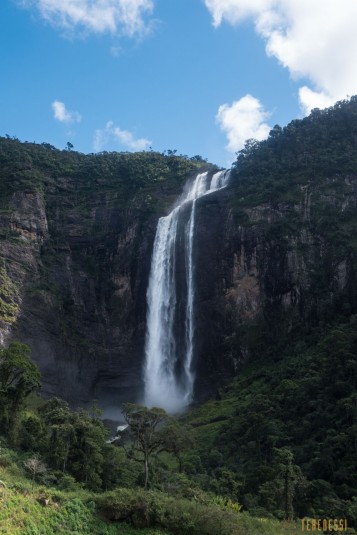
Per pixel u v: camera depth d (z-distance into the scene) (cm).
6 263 6438
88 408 6406
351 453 3319
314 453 3484
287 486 2978
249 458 3866
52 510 2373
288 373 4997
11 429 3525
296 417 4134
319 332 5534
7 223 6875
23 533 2117
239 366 6069
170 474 3384
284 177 6969
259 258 6391
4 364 3734
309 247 6216
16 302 6219
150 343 6925
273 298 6169
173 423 3312
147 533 2402
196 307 6669
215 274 6656
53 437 3328
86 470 3169
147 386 6756
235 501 3070
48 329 6388
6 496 2366
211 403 5494
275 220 6531
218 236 6812
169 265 7094
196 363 6444
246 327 6191
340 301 5697
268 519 2675
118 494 2573
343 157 6769
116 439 4181
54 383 6141
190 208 7231
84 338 6888
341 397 3991
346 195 6419
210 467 3897
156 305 7038
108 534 2339
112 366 6894
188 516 2452
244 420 4316
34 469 2756
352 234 6050
